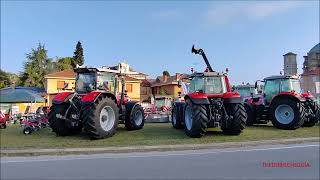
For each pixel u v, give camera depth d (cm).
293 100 1465
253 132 1347
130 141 1093
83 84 1305
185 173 676
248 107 1644
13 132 1390
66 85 1403
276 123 1490
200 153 929
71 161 818
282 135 1234
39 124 1426
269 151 945
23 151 912
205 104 1196
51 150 928
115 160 829
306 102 1582
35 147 977
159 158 855
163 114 2228
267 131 1385
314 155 872
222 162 789
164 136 1233
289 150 958
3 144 1029
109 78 1352
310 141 1134
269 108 1555
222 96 1266
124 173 680
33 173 687
